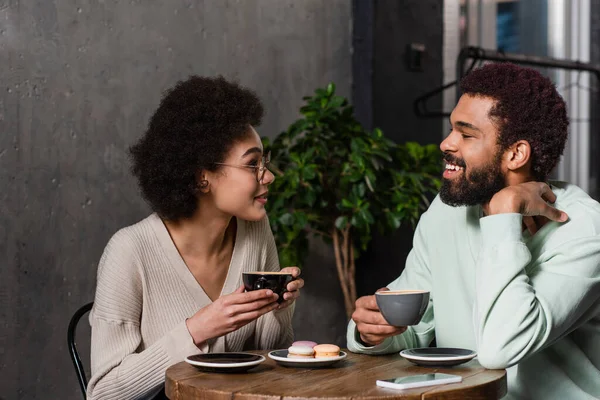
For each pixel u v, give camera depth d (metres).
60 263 2.68
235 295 1.50
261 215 1.71
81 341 2.73
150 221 1.76
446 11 4.21
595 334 1.56
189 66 3.07
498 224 1.43
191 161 1.66
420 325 1.72
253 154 1.68
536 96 1.49
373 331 1.48
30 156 2.61
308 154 2.96
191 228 1.74
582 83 4.91
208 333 1.54
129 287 1.69
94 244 2.77
